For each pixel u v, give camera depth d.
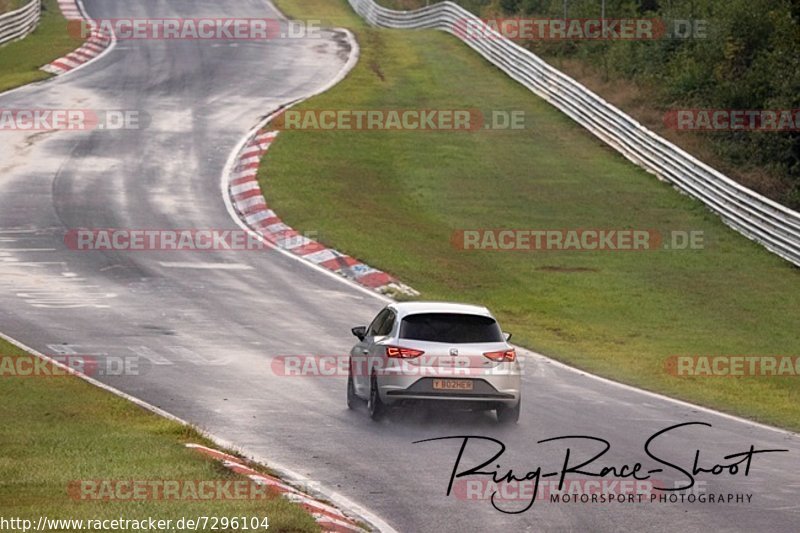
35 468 47.75
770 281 123.25
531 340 95.31
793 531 44.31
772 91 188.88
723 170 171.00
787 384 84.69
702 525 44.84
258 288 108.50
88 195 142.12
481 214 143.25
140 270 112.81
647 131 168.00
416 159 166.75
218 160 161.25
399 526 43.50
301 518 40.91
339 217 136.50
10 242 120.38
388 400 62.66
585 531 43.50
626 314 108.06
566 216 144.38
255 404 68.06
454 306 66.06
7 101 188.62
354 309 102.62
